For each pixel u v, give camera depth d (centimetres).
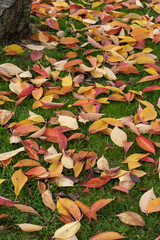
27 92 273
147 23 385
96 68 305
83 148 237
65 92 285
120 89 287
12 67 300
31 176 210
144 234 184
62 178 208
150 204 186
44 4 419
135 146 240
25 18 343
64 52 345
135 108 275
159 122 248
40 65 309
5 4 318
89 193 200
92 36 367
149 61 324
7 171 215
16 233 183
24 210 188
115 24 368
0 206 195
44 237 181
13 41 345
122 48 341
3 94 281
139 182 213
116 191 208
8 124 253
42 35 352
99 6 438
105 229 186
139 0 448
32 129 237
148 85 303
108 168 217
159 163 216
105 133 246
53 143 240
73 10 410
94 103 262
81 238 181
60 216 188
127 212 187
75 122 242
